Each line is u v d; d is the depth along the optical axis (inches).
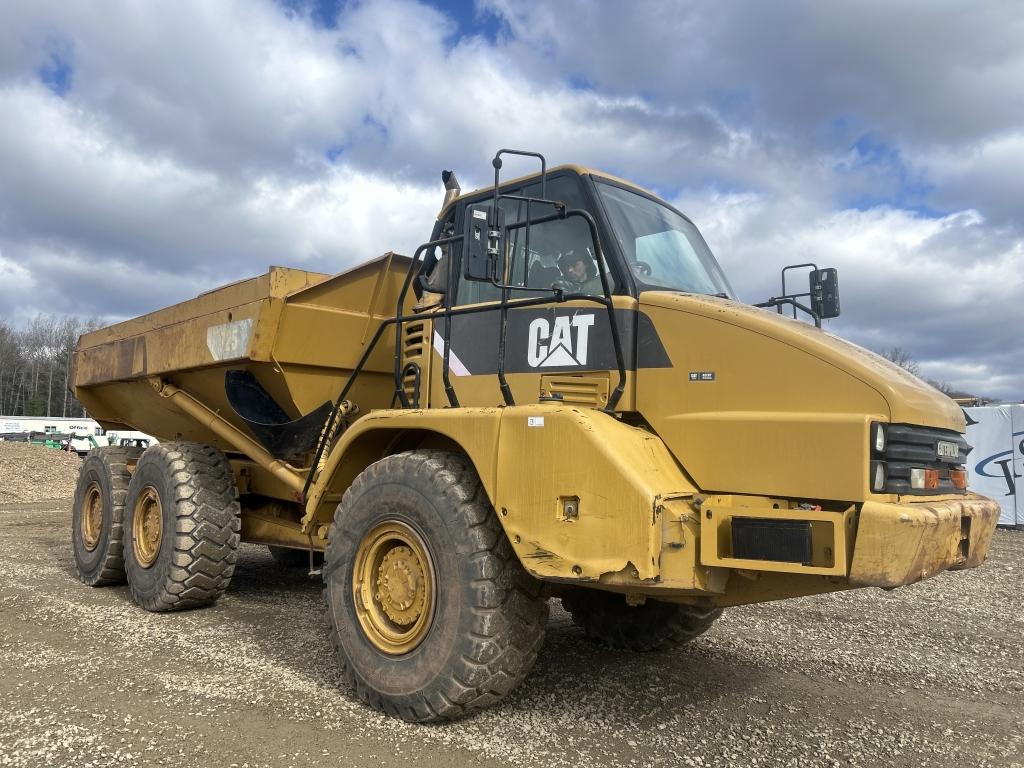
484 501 146.1
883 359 141.8
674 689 170.1
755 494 127.0
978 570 359.9
